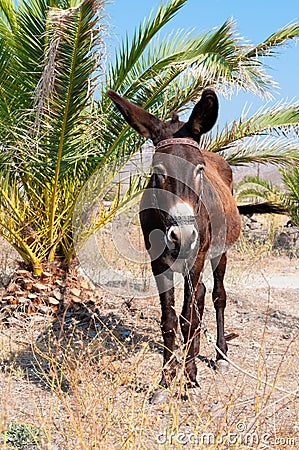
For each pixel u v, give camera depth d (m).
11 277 8.00
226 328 7.50
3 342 6.43
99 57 5.89
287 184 12.35
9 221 7.47
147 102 7.07
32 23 6.33
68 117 6.34
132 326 6.91
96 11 5.55
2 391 4.92
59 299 7.43
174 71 6.84
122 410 4.08
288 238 17.22
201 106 4.57
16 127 6.62
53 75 5.66
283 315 8.32
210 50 6.57
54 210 7.26
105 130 6.89
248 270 12.47
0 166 7.06
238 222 6.20
